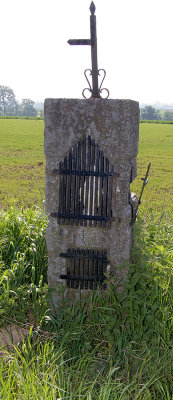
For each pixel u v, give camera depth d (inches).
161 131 1498.5
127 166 149.3
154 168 667.4
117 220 152.6
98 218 153.6
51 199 157.8
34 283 186.2
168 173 622.2
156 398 123.9
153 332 144.6
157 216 239.8
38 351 139.9
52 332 151.9
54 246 161.2
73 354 140.7
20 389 116.8
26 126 1642.5
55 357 134.6
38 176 568.7
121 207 151.7
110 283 158.1
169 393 124.6
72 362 137.2
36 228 210.4
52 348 133.1
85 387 120.6
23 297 168.7
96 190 152.7
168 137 1236.5
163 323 141.3
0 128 1483.8
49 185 156.9
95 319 151.8
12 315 160.7
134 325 148.0
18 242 204.2
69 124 149.4
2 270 180.7
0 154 792.9
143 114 6008.9
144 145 1015.0
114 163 148.6
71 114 148.3
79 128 149.0
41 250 197.0
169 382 127.9
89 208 155.6
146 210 254.8
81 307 159.3
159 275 156.1
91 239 157.6
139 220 174.2
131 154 150.3
